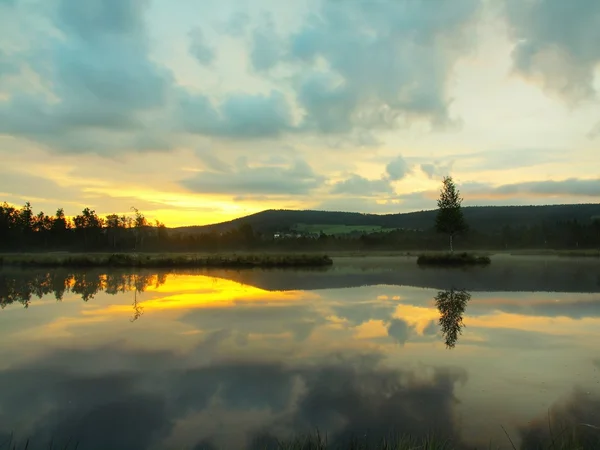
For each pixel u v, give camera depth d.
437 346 10.88
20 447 5.83
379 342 11.30
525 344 11.04
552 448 5.65
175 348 10.80
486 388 7.93
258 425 6.44
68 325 13.73
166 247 102.75
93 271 38.53
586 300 18.38
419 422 6.50
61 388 8.03
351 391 7.80
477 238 101.31
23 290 23.33
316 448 5.55
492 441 5.91
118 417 6.75
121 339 11.80
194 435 6.14
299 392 7.75
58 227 100.88
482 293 20.91
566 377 8.53
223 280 29.52
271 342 11.34
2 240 92.00
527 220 137.12
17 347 11.00
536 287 23.19
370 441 5.88
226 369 9.10
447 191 53.53
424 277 29.72
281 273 35.66
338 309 16.52
